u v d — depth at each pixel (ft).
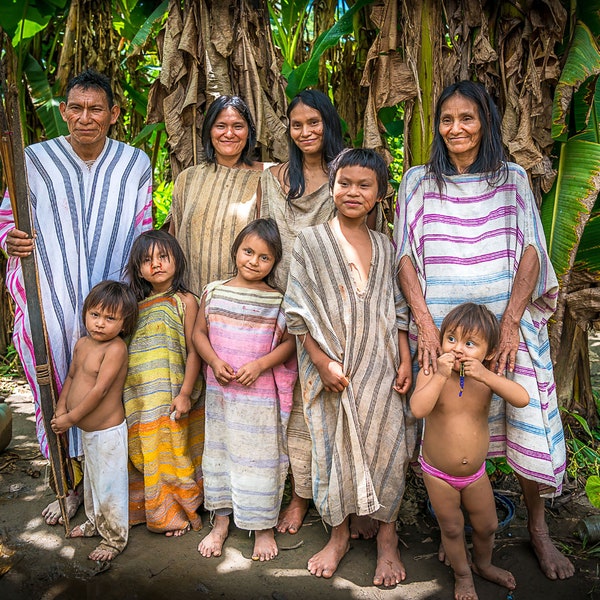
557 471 7.46
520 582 7.43
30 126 14.52
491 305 7.47
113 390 7.96
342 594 7.29
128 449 8.38
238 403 7.90
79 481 8.81
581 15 9.05
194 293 8.75
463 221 7.53
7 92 7.62
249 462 7.92
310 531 8.59
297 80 10.82
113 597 7.25
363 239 7.66
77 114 8.01
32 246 7.81
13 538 8.36
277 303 8.03
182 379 8.38
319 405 7.63
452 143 7.35
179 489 8.43
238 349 7.91
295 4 13.14
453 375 6.82
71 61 13.21
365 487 7.39
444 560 7.82
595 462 10.16
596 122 9.41
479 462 6.96
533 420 7.41
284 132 9.82
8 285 8.56
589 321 9.84
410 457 7.84
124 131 14.62
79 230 8.44
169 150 9.90
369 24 10.44
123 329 7.99
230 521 8.79
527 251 7.47
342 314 7.46
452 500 7.05
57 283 8.36
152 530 8.45
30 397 13.66
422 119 9.07
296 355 8.20
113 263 8.64
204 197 8.63
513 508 8.72
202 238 8.59
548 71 8.59
